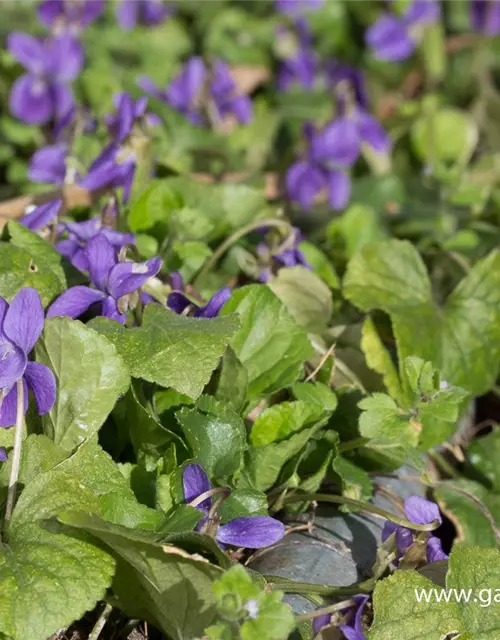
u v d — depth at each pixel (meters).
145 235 0.40
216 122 0.50
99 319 0.34
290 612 0.30
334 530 0.35
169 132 0.47
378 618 0.32
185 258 0.39
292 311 0.39
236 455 0.34
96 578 0.31
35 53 0.50
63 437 0.33
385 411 0.34
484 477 0.39
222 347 0.33
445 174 0.49
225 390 0.35
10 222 0.36
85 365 0.33
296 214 0.49
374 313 0.38
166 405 0.35
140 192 0.40
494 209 0.48
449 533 0.38
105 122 0.45
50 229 0.38
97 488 0.32
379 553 0.34
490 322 0.38
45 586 0.30
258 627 0.30
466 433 0.41
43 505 0.32
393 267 0.38
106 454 0.33
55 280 0.35
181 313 0.35
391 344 0.39
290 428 0.35
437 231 0.47
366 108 0.51
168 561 0.31
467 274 0.40
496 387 0.41
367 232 0.44
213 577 0.31
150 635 0.33
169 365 0.33
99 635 0.33
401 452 0.36
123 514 0.32
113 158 0.40
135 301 0.35
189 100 0.49
